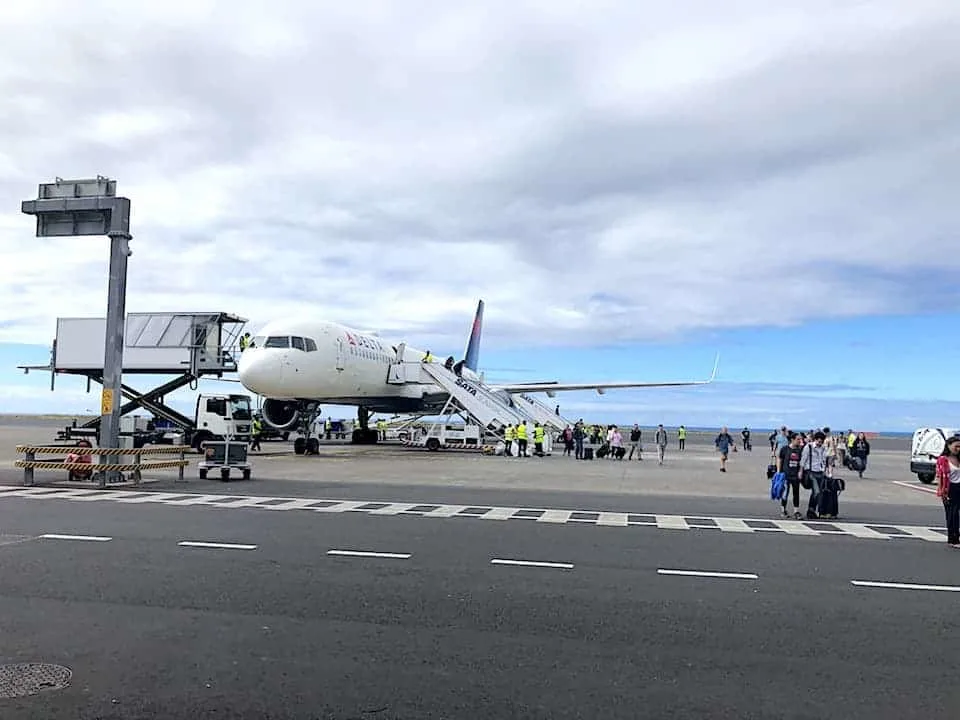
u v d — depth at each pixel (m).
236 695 5.09
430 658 5.95
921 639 6.68
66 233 20.92
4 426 89.44
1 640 6.21
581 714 4.87
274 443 48.31
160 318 38.91
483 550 10.80
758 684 5.46
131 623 6.75
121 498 16.44
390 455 35.34
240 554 10.14
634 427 40.31
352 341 36.03
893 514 16.81
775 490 16.50
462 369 43.53
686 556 10.70
